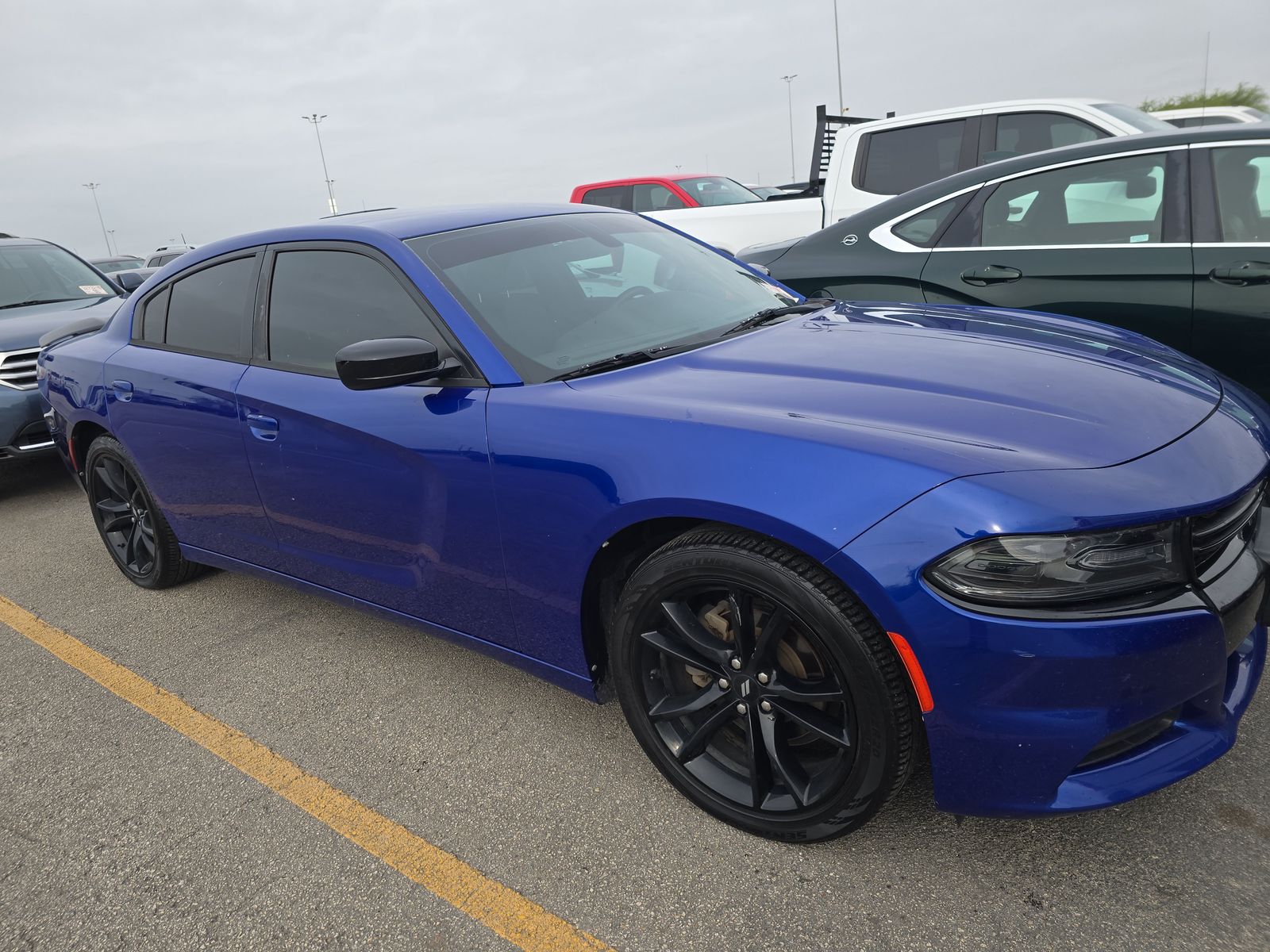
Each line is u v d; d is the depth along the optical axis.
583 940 1.81
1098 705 1.59
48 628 3.60
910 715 1.74
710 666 2.01
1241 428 1.92
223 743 2.65
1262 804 1.99
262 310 2.93
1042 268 3.82
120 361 3.44
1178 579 1.63
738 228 7.54
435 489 2.35
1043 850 1.93
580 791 2.29
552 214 3.05
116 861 2.18
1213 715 1.77
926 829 2.02
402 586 2.62
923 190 4.29
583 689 2.29
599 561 2.11
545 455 2.09
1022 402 1.89
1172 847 1.89
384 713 2.74
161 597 3.80
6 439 5.23
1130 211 3.68
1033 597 1.57
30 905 2.06
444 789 2.35
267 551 3.12
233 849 2.19
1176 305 3.51
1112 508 1.58
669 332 2.58
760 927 1.80
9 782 2.56
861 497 1.67
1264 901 1.73
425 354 2.21
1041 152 4.00
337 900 1.99
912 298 4.20
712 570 1.88
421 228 2.73
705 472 1.84
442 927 1.89
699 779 2.11
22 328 5.52
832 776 1.86
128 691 3.02
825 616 1.72
